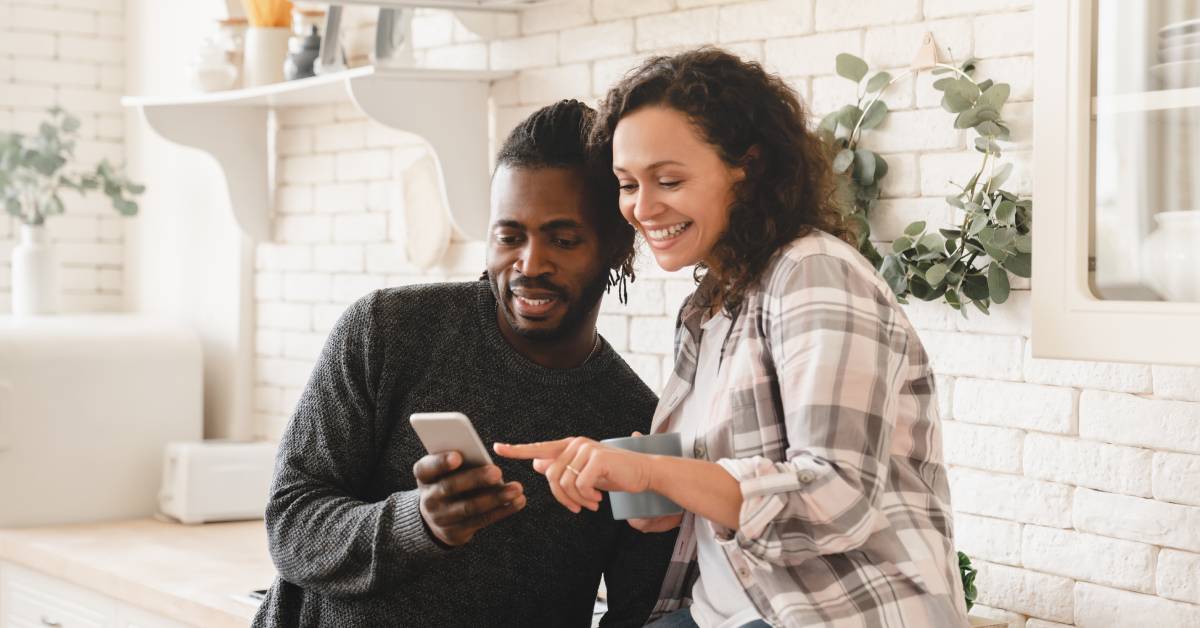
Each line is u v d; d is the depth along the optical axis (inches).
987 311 84.7
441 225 125.7
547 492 71.4
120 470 145.3
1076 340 66.6
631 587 73.6
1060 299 67.2
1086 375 81.3
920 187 89.4
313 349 144.6
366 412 70.4
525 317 68.6
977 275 84.6
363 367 70.4
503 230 68.1
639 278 108.7
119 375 145.1
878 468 52.8
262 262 151.3
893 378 55.0
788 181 58.3
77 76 169.5
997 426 86.0
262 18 139.4
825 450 52.2
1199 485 76.2
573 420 72.6
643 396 75.7
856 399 52.9
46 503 140.6
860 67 90.7
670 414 65.8
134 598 114.0
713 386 62.4
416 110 115.3
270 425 150.9
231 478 142.3
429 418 55.9
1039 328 68.0
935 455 59.7
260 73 138.5
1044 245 67.7
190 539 133.1
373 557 63.7
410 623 68.9
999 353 85.7
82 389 142.7
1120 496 79.7
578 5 112.7
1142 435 78.7
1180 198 63.4
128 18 171.5
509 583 70.9
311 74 130.4
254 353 153.1
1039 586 84.0
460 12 117.0
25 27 165.6
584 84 112.3
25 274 155.7
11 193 155.1
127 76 172.2
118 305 173.9
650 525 65.2
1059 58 66.8
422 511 60.2
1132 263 65.0
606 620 74.9
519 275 67.9
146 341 147.5
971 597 82.7
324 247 142.8
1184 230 63.2
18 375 138.9
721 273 59.5
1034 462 84.0
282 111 147.6
